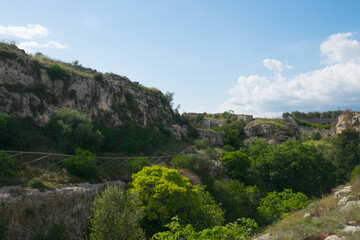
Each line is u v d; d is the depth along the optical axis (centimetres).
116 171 1975
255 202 2631
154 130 3762
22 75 2180
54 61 3072
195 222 1666
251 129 6028
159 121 4147
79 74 2844
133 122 3462
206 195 1962
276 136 5741
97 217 1084
